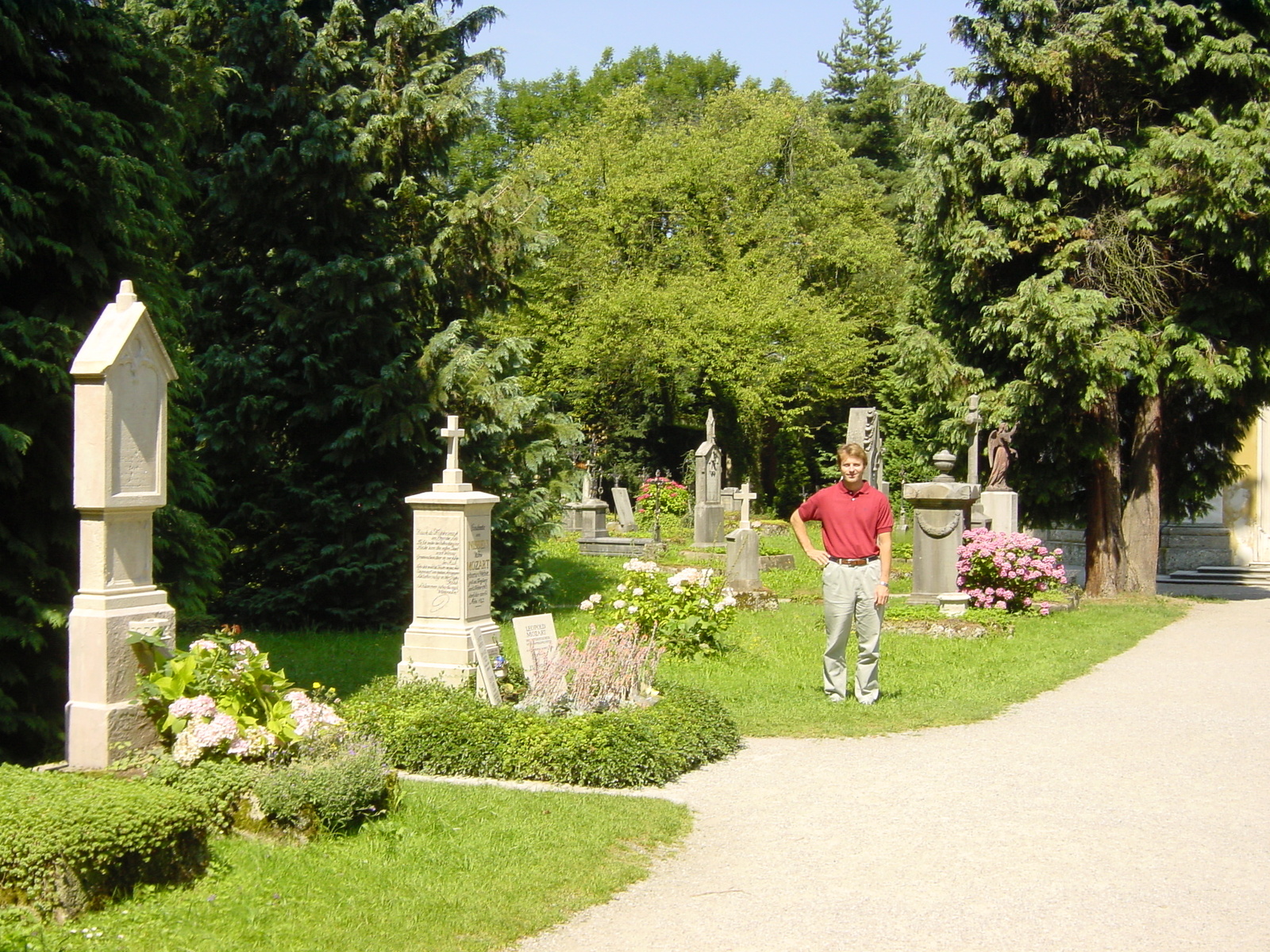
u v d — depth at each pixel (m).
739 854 6.52
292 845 6.18
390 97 17.20
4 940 4.58
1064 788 7.91
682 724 8.76
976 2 22.30
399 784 7.30
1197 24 20.69
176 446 10.77
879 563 10.93
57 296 9.34
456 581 10.70
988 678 12.23
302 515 17.31
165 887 5.40
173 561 10.52
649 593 13.62
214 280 17.20
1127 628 16.75
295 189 16.92
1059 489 22.80
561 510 18.56
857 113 56.44
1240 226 19.70
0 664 8.64
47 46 9.37
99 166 8.97
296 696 7.23
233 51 16.78
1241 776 8.23
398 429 16.59
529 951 5.14
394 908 5.48
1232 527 29.44
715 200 45.75
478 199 17.50
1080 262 21.16
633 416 48.81
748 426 47.69
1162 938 5.29
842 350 44.12
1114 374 20.22
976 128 21.28
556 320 44.41
